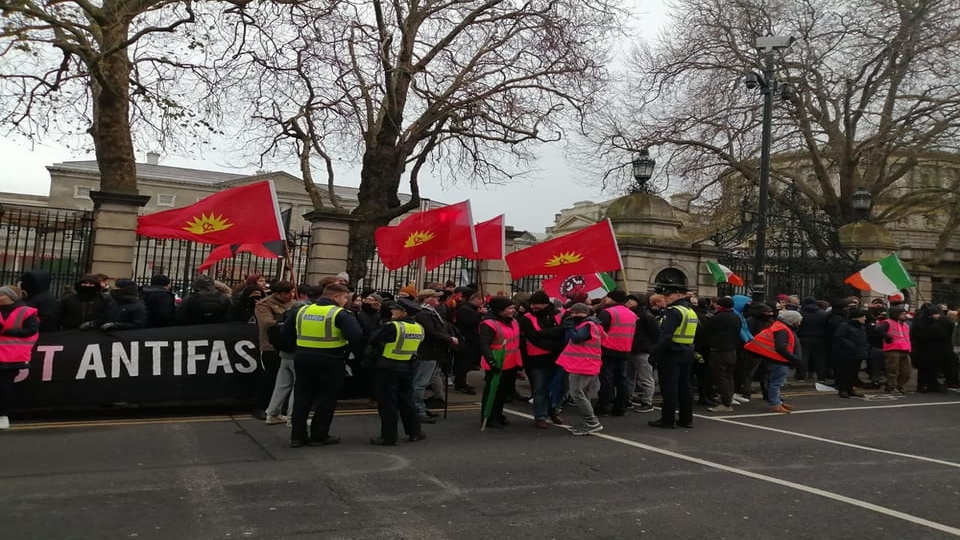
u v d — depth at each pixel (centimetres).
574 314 745
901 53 2145
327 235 1370
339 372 661
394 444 670
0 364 681
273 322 791
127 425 731
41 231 1209
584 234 1081
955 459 680
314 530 415
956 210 2523
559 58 1756
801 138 2297
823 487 549
